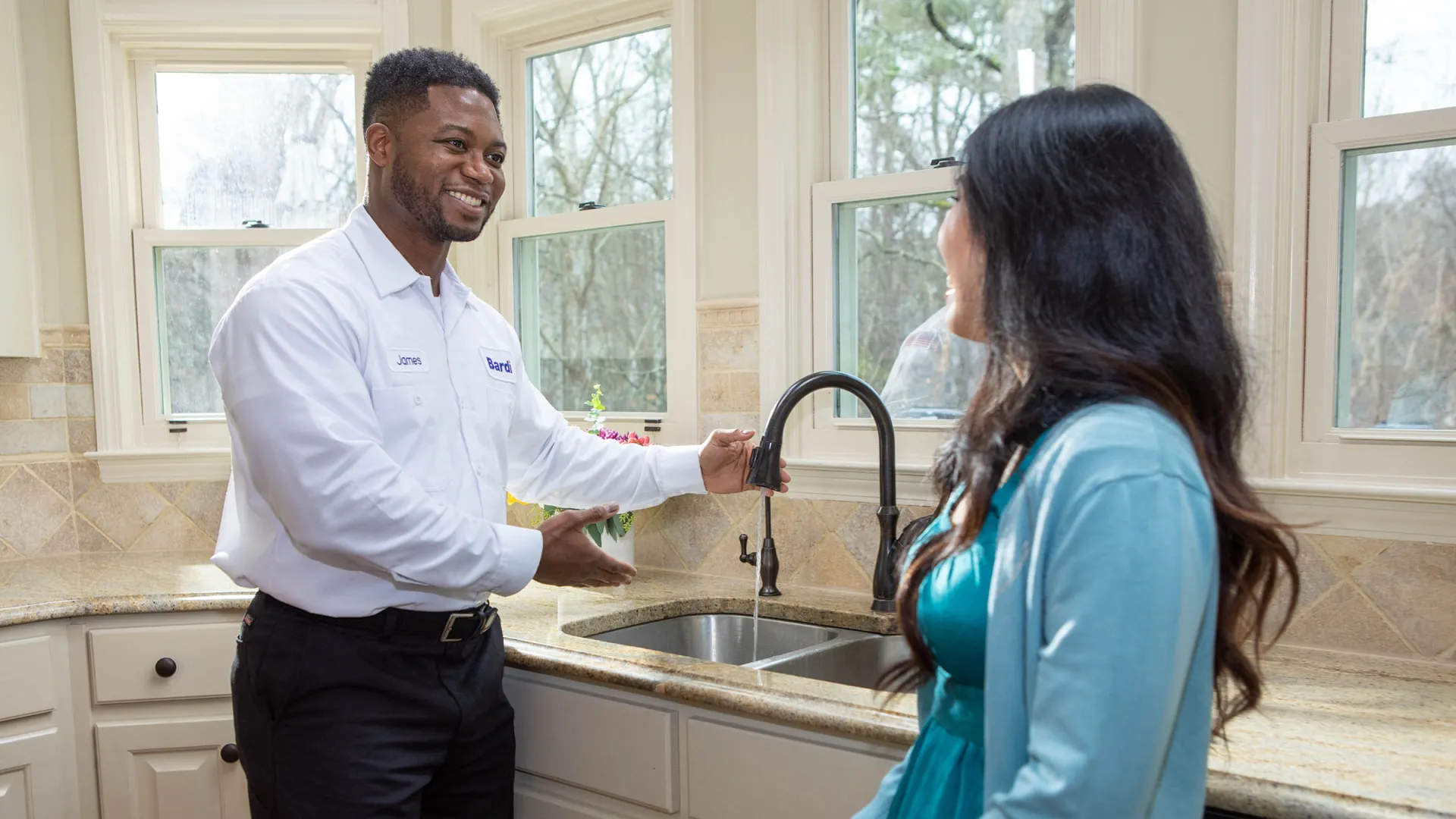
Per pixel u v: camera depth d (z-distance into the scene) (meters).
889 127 1.98
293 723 1.33
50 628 1.88
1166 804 0.68
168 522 2.47
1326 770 0.99
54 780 1.89
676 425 2.22
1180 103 1.58
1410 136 1.42
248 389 1.25
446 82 1.40
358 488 1.22
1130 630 0.61
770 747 1.27
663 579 2.11
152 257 2.50
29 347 2.32
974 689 0.82
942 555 0.82
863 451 1.97
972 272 0.81
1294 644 1.50
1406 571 1.41
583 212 2.35
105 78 2.42
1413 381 1.45
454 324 1.48
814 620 1.82
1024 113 0.76
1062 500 0.66
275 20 2.42
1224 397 0.72
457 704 1.39
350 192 2.53
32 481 2.39
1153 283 0.71
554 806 1.54
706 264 2.14
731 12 2.08
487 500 1.47
